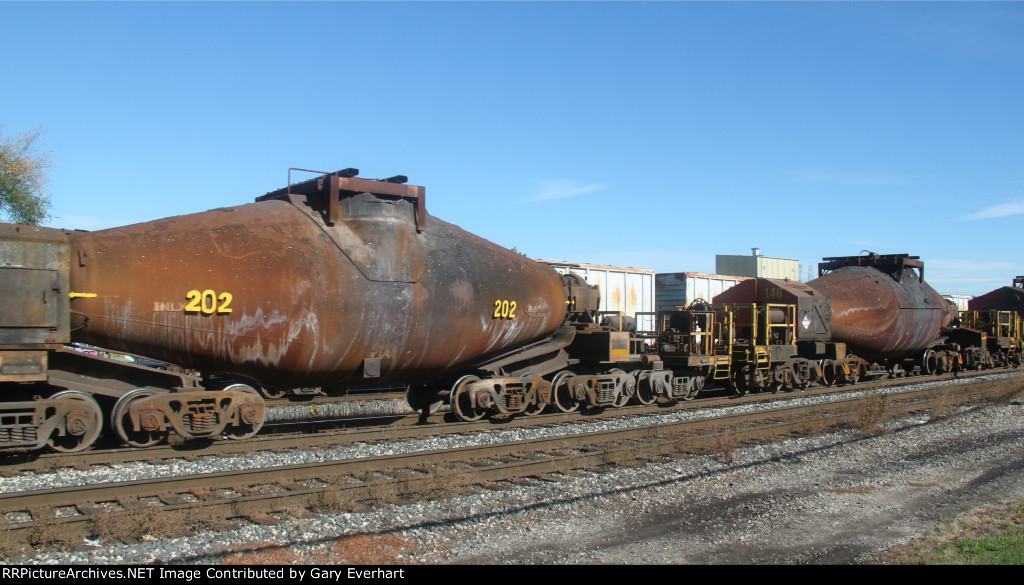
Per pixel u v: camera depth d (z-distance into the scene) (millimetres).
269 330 10586
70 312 9531
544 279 14430
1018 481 9836
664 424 13375
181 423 10148
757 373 19344
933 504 8680
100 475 8984
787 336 20062
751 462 10883
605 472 10086
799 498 8844
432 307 11961
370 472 9484
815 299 20891
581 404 15742
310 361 11062
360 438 11836
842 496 8945
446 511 8023
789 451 11773
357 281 11180
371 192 11594
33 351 9188
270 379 11336
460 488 8859
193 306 10078
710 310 18891
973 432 13648
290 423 13078
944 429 13930
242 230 10719
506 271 13438
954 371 27594
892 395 18375
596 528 7543
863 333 22578
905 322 23578
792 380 20781
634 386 16188
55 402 9281
